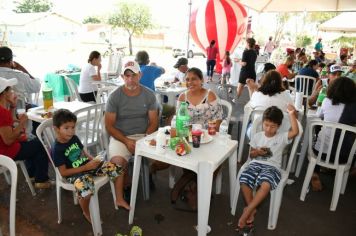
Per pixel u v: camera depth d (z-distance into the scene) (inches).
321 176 117.8
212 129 86.7
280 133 88.4
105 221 87.4
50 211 91.5
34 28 636.1
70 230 83.3
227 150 77.2
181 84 179.9
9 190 102.3
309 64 210.2
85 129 105.0
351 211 95.4
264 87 114.9
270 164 86.4
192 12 273.4
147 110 97.8
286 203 99.1
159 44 744.3
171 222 88.1
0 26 593.6
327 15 807.1
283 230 85.7
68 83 189.2
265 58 402.3
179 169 120.5
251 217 80.7
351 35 729.0
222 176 115.8
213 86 307.4
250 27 391.9
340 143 89.9
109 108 93.0
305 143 111.7
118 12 654.5
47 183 103.2
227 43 266.2
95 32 741.9
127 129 96.7
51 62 451.5
